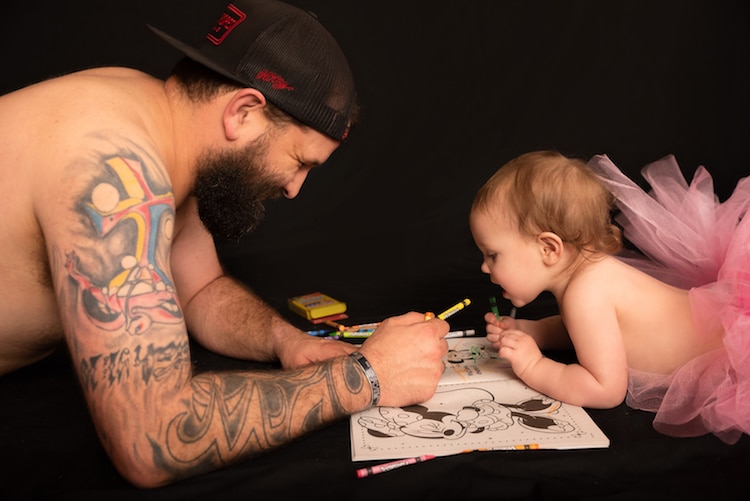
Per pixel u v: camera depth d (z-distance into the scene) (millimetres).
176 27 3119
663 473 1276
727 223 1657
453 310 1695
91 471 1304
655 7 3270
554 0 3291
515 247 1567
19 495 1234
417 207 3018
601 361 1455
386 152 3227
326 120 1436
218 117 1391
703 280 1709
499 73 3305
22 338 1490
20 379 1690
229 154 1416
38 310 1426
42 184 1202
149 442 1170
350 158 3207
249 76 1382
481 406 1472
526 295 1606
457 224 2873
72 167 1181
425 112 3281
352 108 1500
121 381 1147
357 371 1374
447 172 3146
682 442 1349
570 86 3293
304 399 1306
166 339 1182
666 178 1779
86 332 1146
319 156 1484
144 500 1197
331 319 2084
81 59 3068
